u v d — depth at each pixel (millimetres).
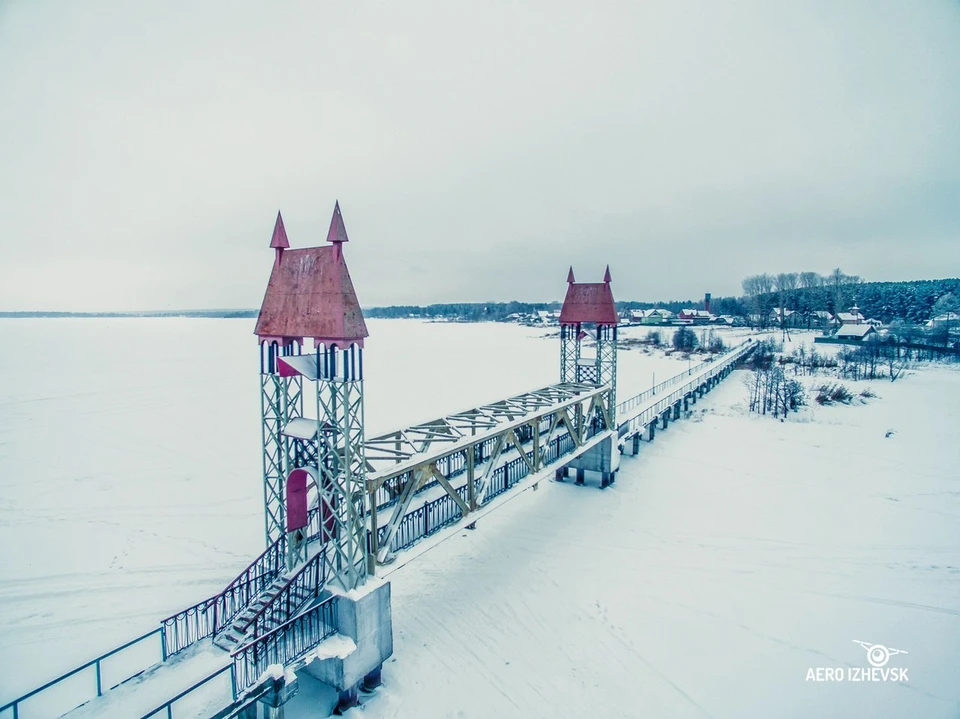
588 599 17953
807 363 66750
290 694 11477
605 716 12930
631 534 22891
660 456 34188
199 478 29016
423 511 15594
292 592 13000
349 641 12852
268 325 13719
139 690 11094
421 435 21328
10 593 17688
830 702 13406
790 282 136000
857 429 40125
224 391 54281
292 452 16219
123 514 24234
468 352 92812
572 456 23719
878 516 24766
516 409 23203
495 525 23734
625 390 53938
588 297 29531
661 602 17797
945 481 29266
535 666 14695
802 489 28219
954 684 13984
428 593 18266
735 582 19062
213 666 11781
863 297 118312
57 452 33281
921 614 17125
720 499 26859
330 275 12570
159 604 17125
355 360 12797
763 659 15023
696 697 13570
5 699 12625
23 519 23609
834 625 16594
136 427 39594
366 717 12758
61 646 14828
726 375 65500
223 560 20094
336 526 13797
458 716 12875
